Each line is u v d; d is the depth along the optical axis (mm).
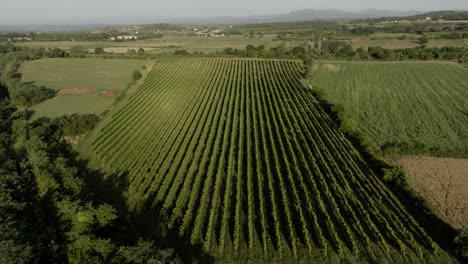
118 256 29359
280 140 55469
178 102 79438
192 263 31891
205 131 60969
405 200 40375
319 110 72062
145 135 61375
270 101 78000
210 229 35562
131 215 39062
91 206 35000
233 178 46219
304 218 37938
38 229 34062
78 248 29891
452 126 62375
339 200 40781
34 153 46750
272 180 45406
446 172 45844
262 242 34594
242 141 57281
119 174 47250
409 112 71062
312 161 49094
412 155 50812
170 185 45406
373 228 35344
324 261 32219
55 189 39250
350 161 49562
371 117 68875
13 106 81000
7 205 34844
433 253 32562
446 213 37719
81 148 57281
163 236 35625
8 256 26641
